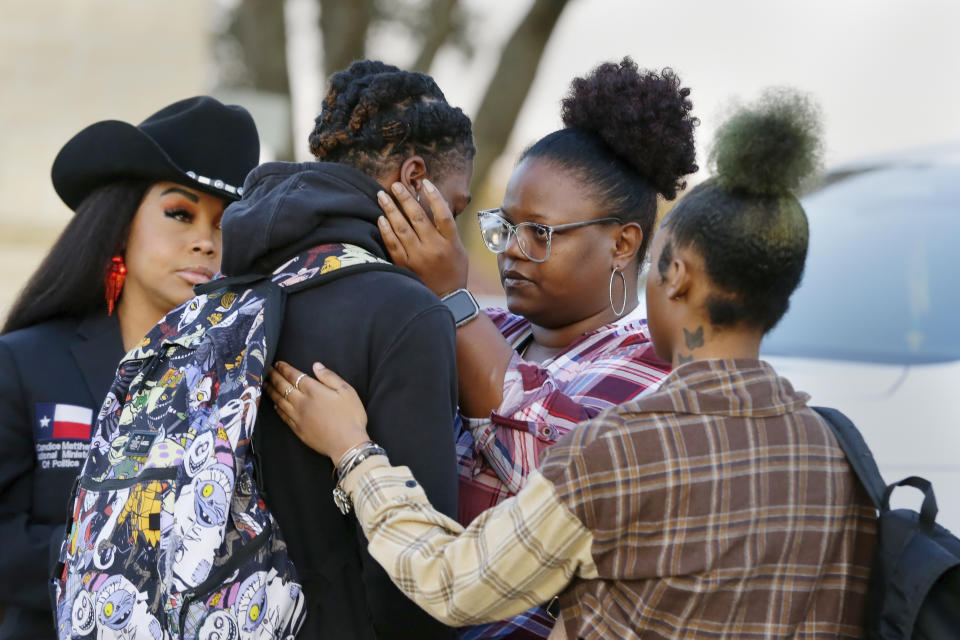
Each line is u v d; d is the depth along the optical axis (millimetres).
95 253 9250
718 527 5883
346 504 6602
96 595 6512
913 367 12375
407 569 6184
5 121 22891
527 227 8094
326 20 38562
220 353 6660
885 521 6090
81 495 6980
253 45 38469
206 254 9516
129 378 7238
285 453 6832
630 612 6008
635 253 8289
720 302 6172
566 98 8438
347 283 6898
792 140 6035
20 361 8906
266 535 6430
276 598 6395
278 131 38062
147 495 6512
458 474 7562
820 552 6082
